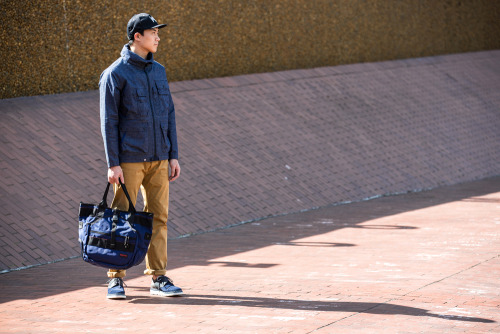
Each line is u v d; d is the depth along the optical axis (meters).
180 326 9.12
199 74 27.11
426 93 32.47
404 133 27.69
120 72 10.23
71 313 9.96
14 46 21.42
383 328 8.85
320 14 32.09
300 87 28.56
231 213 18.53
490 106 33.88
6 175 16.84
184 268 13.02
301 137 24.61
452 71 36.34
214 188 19.58
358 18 34.00
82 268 13.48
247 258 13.81
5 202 15.78
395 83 32.31
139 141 10.34
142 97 10.32
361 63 33.72
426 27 38.22
